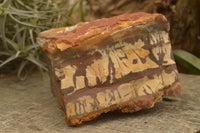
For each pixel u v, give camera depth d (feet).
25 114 1.41
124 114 1.35
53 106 1.49
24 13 1.94
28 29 1.93
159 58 1.35
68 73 1.27
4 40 1.86
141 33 1.33
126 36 1.31
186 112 1.35
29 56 1.89
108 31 1.29
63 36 1.31
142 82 1.33
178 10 2.02
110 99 1.30
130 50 1.32
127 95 1.31
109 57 1.30
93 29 1.32
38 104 1.52
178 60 1.94
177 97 1.49
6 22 1.92
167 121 1.28
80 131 1.24
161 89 1.34
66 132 1.25
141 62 1.33
